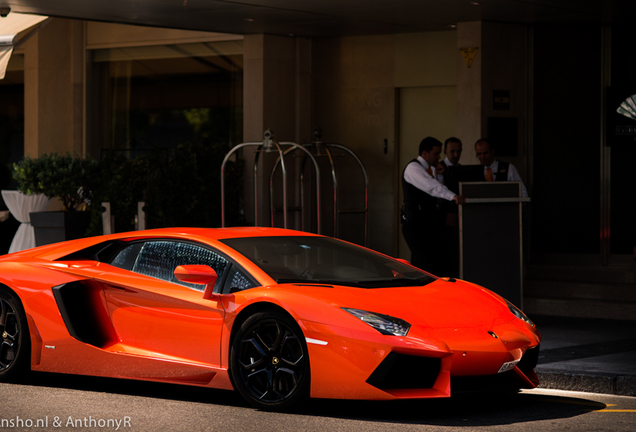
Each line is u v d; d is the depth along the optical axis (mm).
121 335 5969
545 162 11258
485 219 8359
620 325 9234
